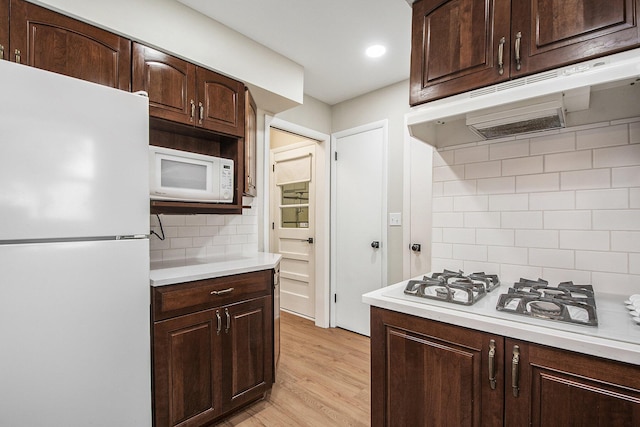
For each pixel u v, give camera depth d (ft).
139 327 4.30
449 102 4.37
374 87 9.49
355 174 10.18
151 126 5.97
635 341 2.62
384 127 9.40
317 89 9.61
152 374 4.62
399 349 3.88
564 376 2.81
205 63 6.07
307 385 6.97
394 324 3.92
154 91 5.40
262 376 6.17
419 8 4.75
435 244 5.84
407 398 3.81
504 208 5.06
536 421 2.95
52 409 3.62
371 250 9.72
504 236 5.06
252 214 8.25
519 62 3.78
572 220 4.48
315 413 5.96
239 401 5.72
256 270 6.04
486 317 3.27
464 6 4.27
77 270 3.78
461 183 5.52
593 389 2.68
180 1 5.66
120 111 4.14
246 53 6.78
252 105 7.74
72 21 4.59
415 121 4.57
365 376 7.38
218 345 5.38
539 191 4.75
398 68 8.26
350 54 7.55
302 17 6.16
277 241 12.67
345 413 5.96
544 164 4.70
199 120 6.05
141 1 5.23
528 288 4.34
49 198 3.59
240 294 5.74
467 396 3.34
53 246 3.62
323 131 10.69
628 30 3.14
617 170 4.16
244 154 7.00
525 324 3.05
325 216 10.71
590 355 2.69
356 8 5.90
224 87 6.49
